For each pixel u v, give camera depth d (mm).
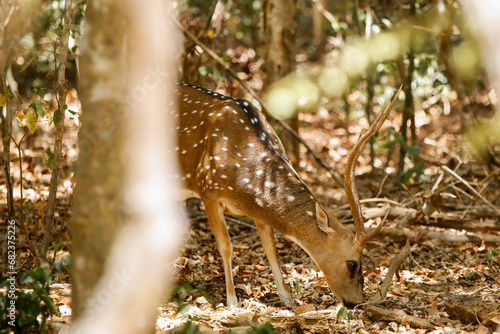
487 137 9852
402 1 13766
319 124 25062
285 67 15023
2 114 12734
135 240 5109
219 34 18875
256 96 13938
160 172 5227
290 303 9602
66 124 19875
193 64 14727
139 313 5121
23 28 13570
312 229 9320
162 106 5430
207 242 12836
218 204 9766
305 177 18969
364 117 24766
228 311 8984
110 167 4875
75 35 11008
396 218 13906
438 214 14305
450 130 22938
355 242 9219
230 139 9766
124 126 4926
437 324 8500
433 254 12484
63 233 11992
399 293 9984
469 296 9266
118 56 4805
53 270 10133
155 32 4930
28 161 16453
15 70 20062
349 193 9250
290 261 11961
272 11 14891
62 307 8367
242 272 11109
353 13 15711
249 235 13430
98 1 4715
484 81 12992
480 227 13672
